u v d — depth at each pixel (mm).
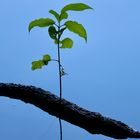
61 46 1309
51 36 1288
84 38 1288
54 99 1457
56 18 1280
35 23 1280
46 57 1310
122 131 1353
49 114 1444
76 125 1402
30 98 1487
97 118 1384
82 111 1417
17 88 1498
